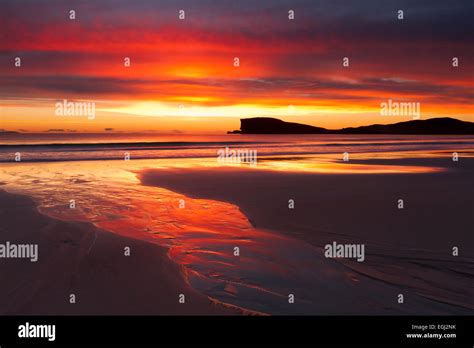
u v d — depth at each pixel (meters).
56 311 4.74
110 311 4.77
